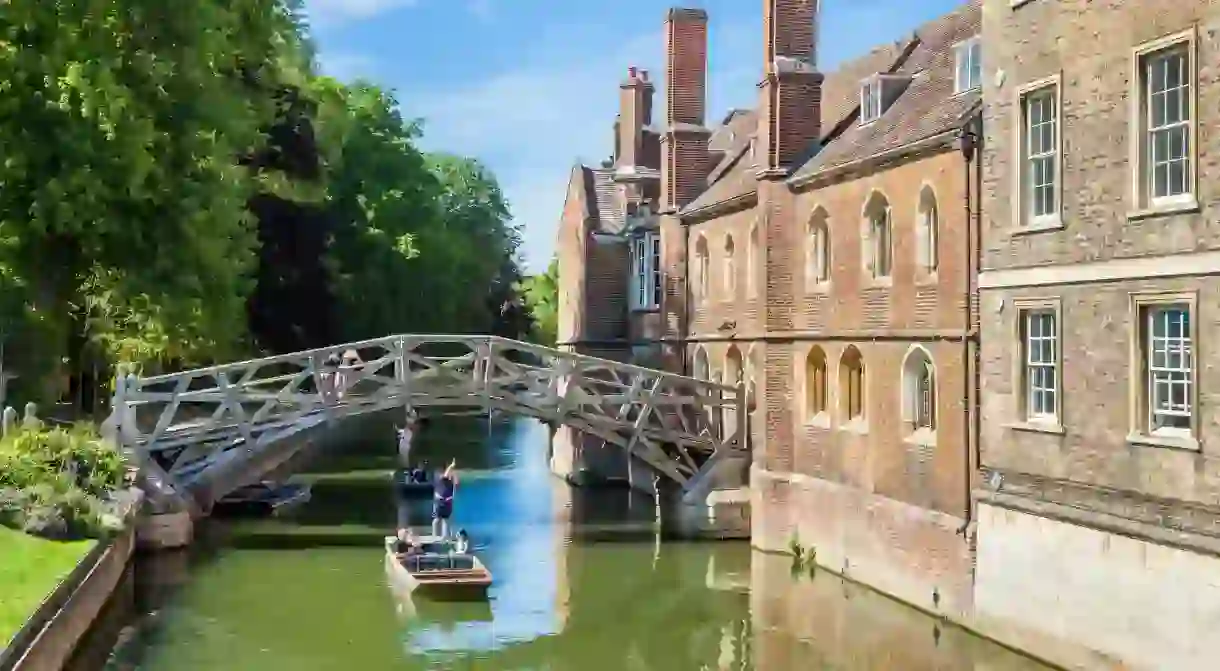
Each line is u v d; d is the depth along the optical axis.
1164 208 14.20
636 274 35.66
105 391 36.97
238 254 31.06
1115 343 15.05
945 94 21.00
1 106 22.34
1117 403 15.00
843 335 22.64
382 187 50.00
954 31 24.00
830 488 22.98
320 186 39.84
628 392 27.28
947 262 19.12
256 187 36.12
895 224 20.89
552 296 102.88
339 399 26.55
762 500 25.19
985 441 17.86
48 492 18.86
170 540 24.94
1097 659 15.26
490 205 79.19
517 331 80.25
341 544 26.08
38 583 15.39
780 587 22.12
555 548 26.05
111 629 18.98
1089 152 15.58
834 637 18.58
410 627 19.50
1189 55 13.84
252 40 30.62
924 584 19.53
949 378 18.95
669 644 18.56
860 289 22.12
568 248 39.50
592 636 19.06
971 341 18.39
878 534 21.09
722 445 27.30
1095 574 15.32
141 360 32.59
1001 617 17.38
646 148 37.22
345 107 47.81
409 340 26.77
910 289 20.34
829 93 28.64
